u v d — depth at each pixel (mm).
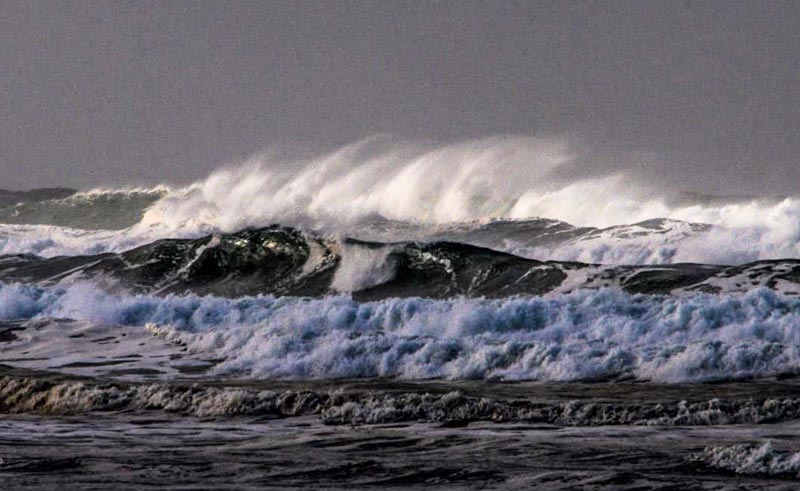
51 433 72750
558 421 76375
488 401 80062
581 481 53094
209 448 64562
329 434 70250
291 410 81812
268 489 51281
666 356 103562
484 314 131250
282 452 62688
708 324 122938
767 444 59344
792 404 78000
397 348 109438
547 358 104750
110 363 110875
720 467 56594
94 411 84438
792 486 51438
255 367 108062
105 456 60906
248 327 121688
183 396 85625
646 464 57875
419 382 100375
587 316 130125
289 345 112625
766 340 115875
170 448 64625
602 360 103688
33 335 124375
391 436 68562
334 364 107438
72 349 117750
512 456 60719
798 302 126125
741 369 100500
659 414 77000
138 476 54625
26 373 103375
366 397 82438
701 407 78188
